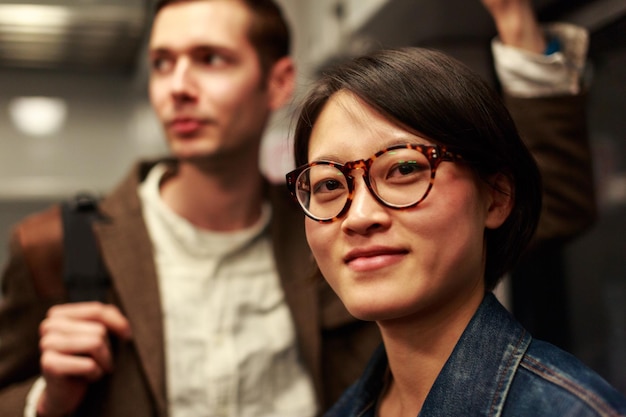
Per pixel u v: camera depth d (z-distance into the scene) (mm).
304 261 1073
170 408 981
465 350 529
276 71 1147
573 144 978
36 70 2410
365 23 1352
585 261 1321
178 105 1018
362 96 528
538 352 517
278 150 1555
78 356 925
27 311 1008
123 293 990
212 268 1064
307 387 1047
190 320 1029
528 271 1436
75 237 1024
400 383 571
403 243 502
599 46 1229
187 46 1023
